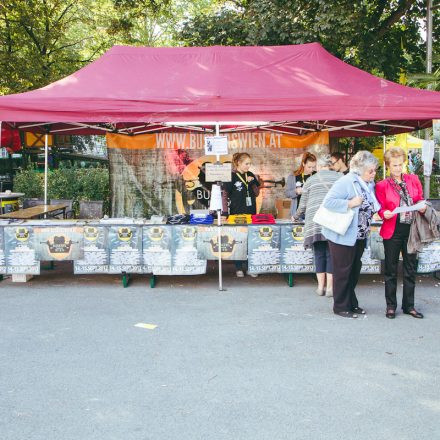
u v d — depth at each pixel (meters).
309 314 6.19
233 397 4.01
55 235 7.49
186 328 5.68
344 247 5.91
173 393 4.08
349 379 4.33
